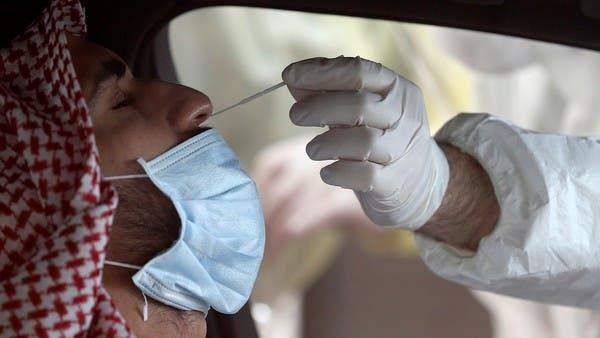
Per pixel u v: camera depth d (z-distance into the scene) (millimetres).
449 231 1281
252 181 1098
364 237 2322
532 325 2285
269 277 2348
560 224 1246
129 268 1019
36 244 959
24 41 1076
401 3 1189
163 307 1044
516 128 1290
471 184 1274
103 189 919
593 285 1284
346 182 1137
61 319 910
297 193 2342
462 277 1286
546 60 2125
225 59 2498
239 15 2475
